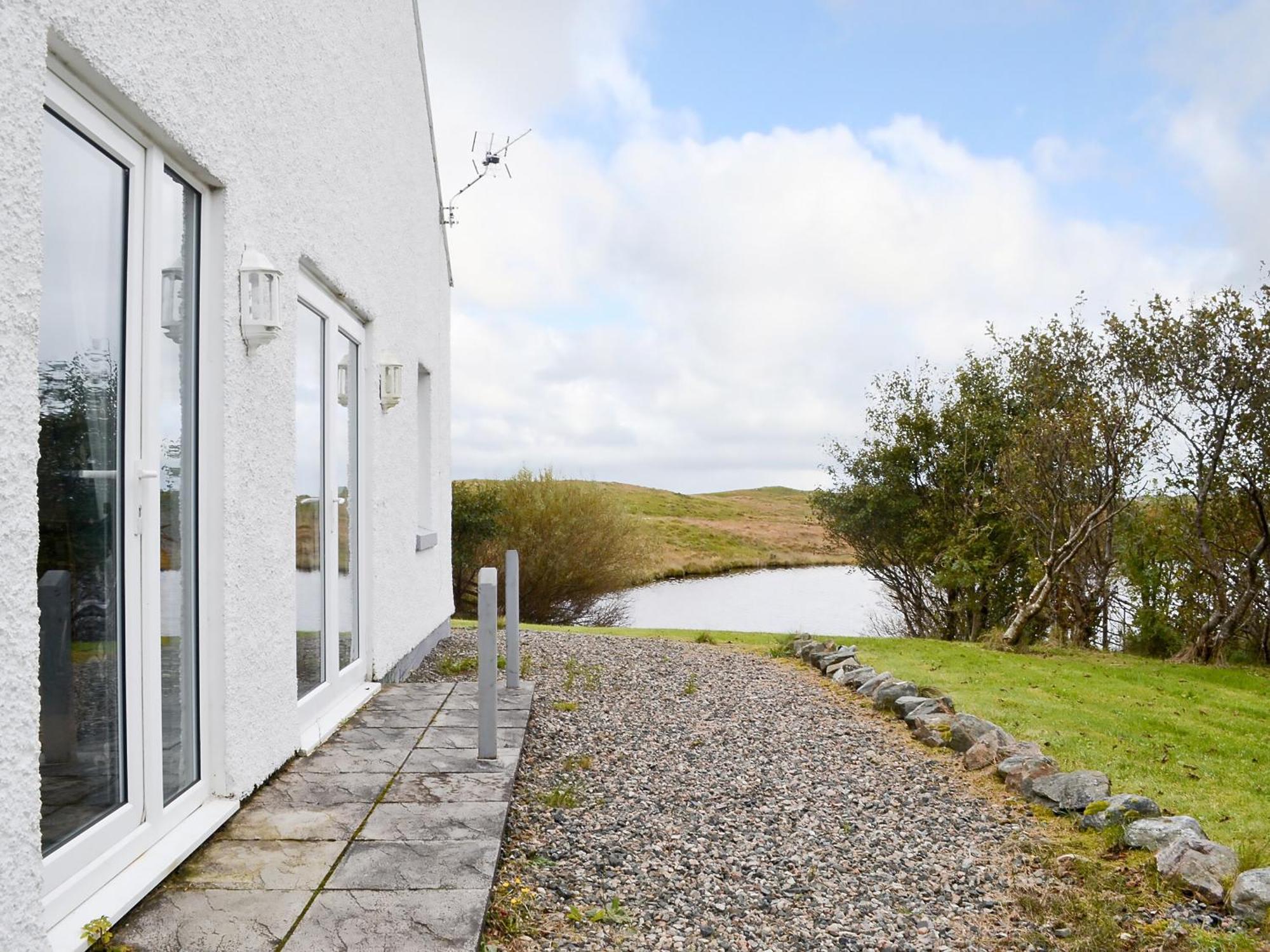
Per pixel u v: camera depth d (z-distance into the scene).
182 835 3.17
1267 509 12.61
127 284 2.85
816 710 7.36
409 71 7.99
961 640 16.81
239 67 3.68
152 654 2.98
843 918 3.47
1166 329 12.48
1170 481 12.91
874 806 4.91
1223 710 8.55
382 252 6.77
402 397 6.80
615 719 6.70
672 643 11.39
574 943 3.02
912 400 17.00
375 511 6.41
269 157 4.09
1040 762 5.30
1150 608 13.84
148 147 2.97
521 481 21.48
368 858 3.18
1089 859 4.14
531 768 5.23
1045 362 14.65
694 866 3.90
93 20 2.43
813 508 18.38
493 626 4.56
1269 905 3.40
